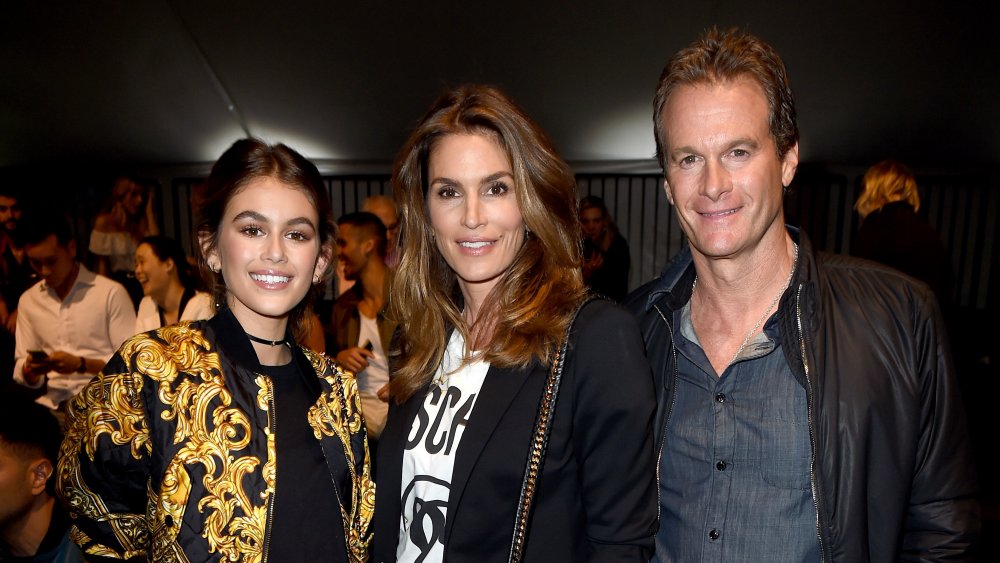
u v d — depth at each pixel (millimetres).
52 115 7434
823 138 7031
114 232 5305
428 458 1333
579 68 6441
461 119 1313
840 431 1225
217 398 1262
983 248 7027
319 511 1339
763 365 1312
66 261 3088
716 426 1321
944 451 1245
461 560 1242
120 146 7898
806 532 1250
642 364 1243
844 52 5996
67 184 7984
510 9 5961
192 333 1319
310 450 1363
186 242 8094
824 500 1221
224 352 1319
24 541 1563
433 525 1294
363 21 6168
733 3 5668
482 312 1410
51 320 3148
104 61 6719
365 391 2947
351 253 2980
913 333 1252
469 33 6219
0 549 1553
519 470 1244
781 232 1347
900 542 1241
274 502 1266
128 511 1258
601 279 5543
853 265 1357
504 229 1341
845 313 1283
